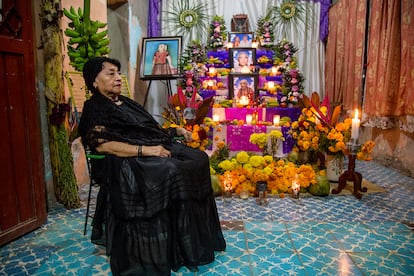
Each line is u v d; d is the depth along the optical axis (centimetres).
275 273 180
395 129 404
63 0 306
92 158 189
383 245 212
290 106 479
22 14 221
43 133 286
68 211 275
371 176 380
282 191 317
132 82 529
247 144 414
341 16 546
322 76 645
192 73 518
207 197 197
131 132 190
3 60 209
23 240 222
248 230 234
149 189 172
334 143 330
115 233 177
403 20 352
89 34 267
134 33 533
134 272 172
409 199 300
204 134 308
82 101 276
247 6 623
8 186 216
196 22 618
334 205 285
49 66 270
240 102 478
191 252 179
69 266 189
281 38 632
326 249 207
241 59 535
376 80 408
